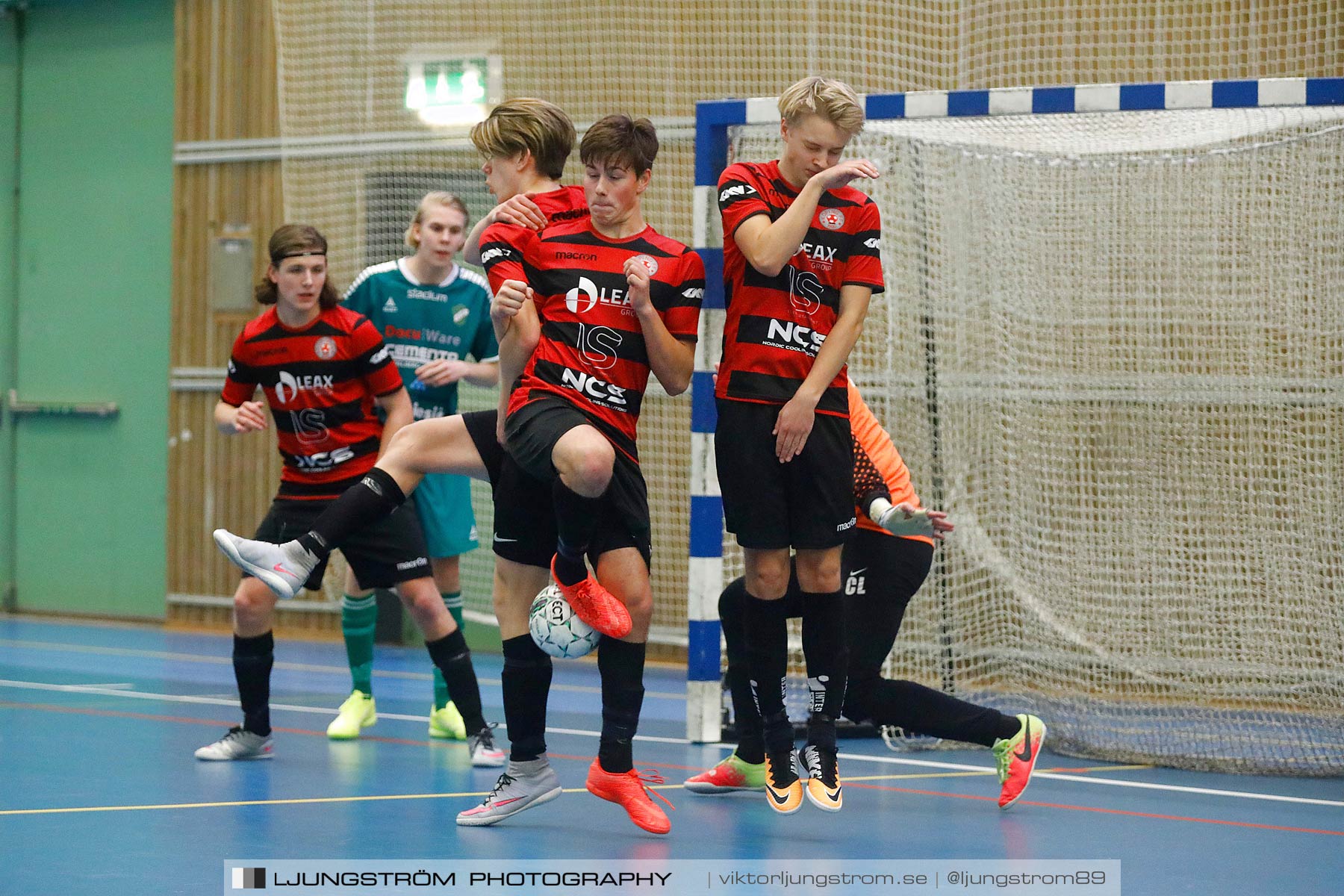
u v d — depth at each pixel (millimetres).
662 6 28969
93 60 36719
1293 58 23594
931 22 26375
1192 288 21484
